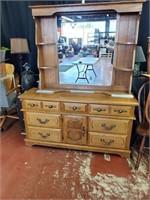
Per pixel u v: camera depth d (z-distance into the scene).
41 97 2.08
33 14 2.04
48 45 2.24
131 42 1.96
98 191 1.62
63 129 2.13
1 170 1.89
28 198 1.56
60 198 1.56
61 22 2.14
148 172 1.84
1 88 2.43
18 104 2.45
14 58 2.97
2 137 2.53
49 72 2.36
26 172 1.86
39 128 2.20
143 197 1.55
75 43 2.20
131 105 1.87
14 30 2.77
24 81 2.45
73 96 2.11
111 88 2.26
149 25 2.23
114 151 2.07
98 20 2.06
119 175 1.80
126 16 1.98
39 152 2.19
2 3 2.65
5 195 1.59
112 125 1.98
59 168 1.91
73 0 2.37
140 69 2.35
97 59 2.20
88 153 2.16
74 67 2.29
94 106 1.96
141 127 1.91
